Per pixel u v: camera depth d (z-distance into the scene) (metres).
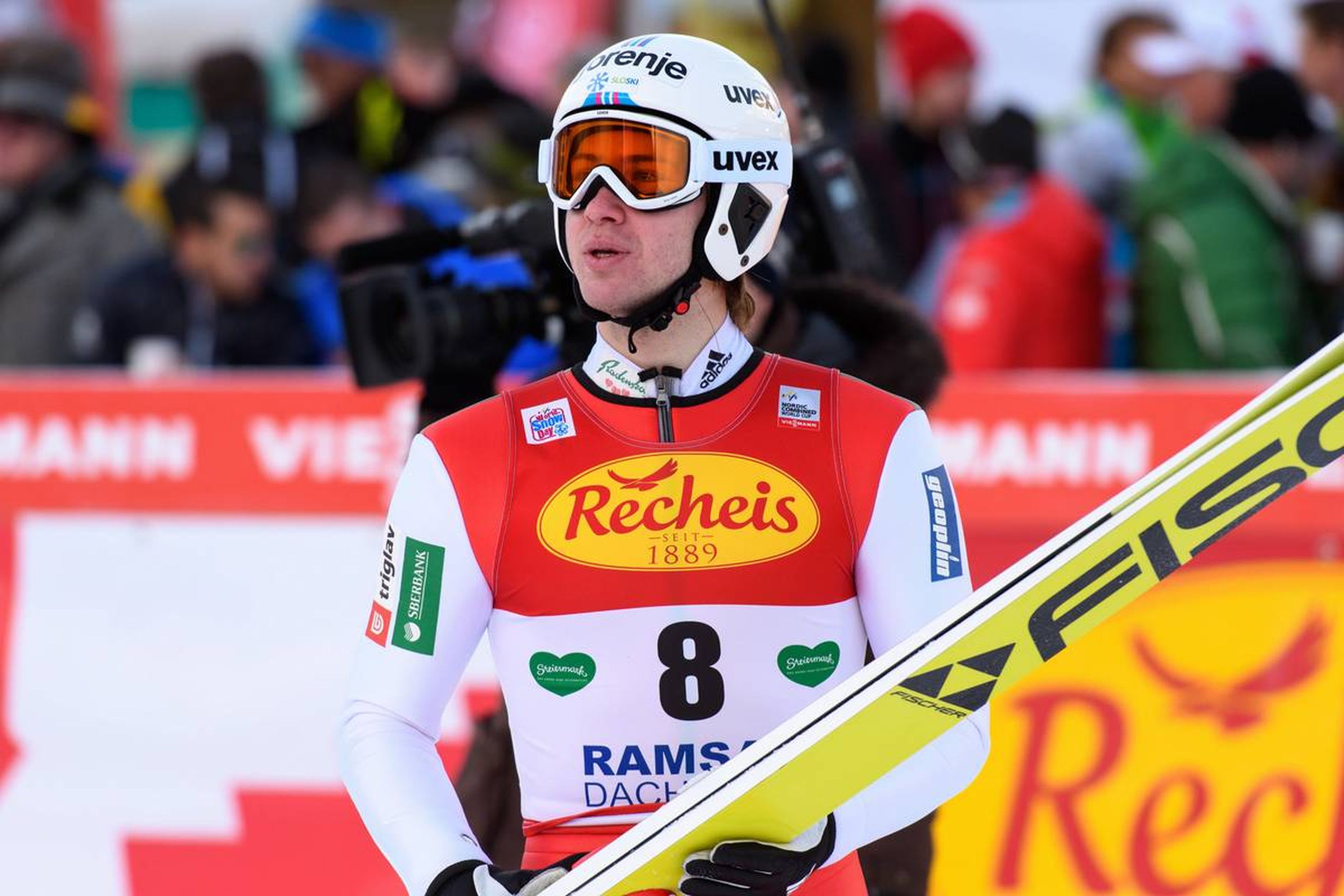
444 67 20.53
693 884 6.25
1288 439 6.38
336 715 12.16
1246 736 11.29
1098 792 11.28
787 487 6.86
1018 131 16.41
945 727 6.39
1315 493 11.25
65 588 12.50
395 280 8.64
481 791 9.00
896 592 6.87
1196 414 11.59
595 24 27.06
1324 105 19.59
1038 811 11.27
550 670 6.83
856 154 19.11
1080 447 11.69
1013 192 16.44
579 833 6.82
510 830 8.98
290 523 12.23
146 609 12.41
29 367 16.78
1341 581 11.28
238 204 15.84
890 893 8.78
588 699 6.79
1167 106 19.83
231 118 18.56
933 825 9.11
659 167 6.71
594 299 6.82
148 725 12.38
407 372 8.84
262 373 16.12
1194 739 11.28
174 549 12.37
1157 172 16.69
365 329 8.84
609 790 6.80
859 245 9.11
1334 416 6.36
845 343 8.65
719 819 6.26
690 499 6.84
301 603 12.22
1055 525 11.74
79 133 17.12
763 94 7.07
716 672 6.75
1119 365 18.41
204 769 12.30
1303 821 11.28
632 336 6.87
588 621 6.78
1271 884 11.27
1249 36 21.36
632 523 6.82
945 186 20.11
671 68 6.80
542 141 7.10
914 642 6.35
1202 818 11.30
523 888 6.37
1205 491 6.41
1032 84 23.20
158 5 29.61
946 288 16.53
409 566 6.96
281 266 16.42
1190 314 16.33
